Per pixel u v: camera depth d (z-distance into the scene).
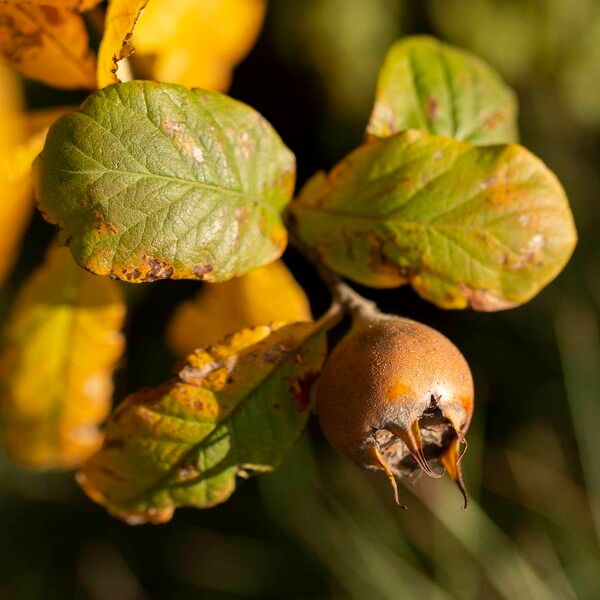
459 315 0.83
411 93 0.41
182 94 0.36
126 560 0.83
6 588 0.81
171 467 0.38
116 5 0.36
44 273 0.43
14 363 0.43
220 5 0.42
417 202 0.38
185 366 0.38
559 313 0.79
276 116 0.79
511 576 0.69
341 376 0.36
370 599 0.71
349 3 0.70
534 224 0.38
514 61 0.73
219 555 0.81
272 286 0.42
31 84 0.61
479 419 0.76
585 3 0.72
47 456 0.43
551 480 0.78
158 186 0.36
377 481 0.74
